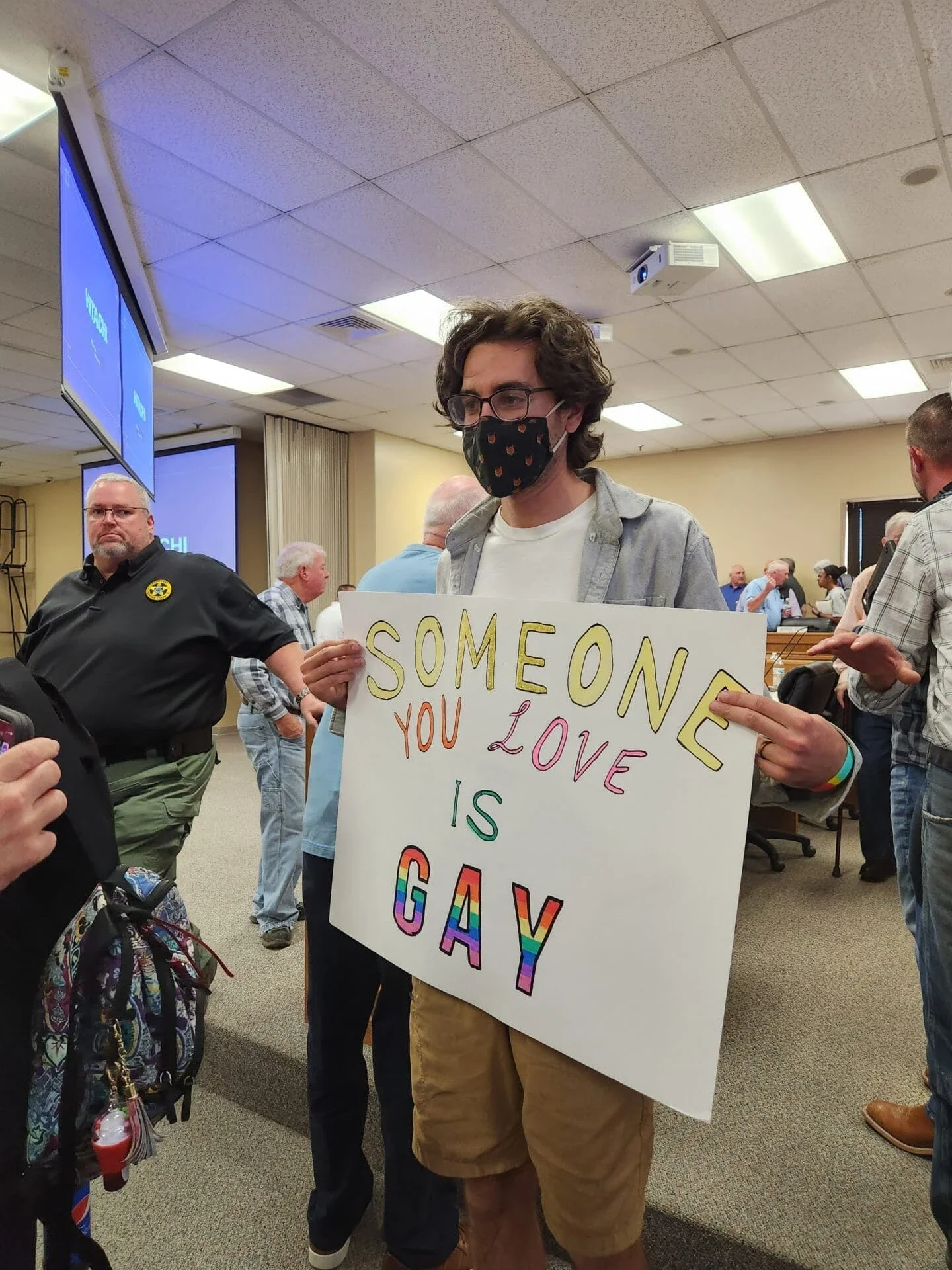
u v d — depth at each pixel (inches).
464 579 39.6
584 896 30.6
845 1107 61.4
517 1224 35.5
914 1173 54.1
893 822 62.3
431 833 36.4
